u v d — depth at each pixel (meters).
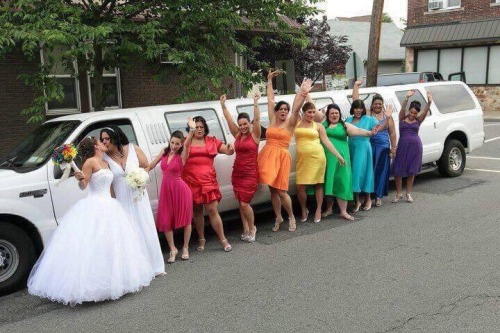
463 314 4.32
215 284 5.34
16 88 11.14
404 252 6.01
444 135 10.07
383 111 8.23
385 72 41.69
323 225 7.47
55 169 5.76
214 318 4.52
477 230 6.75
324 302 4.71
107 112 6.64
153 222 5.70
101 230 4.98
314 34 24.47
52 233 5.71
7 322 4.69
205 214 7.04
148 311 4.75
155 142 6.65
